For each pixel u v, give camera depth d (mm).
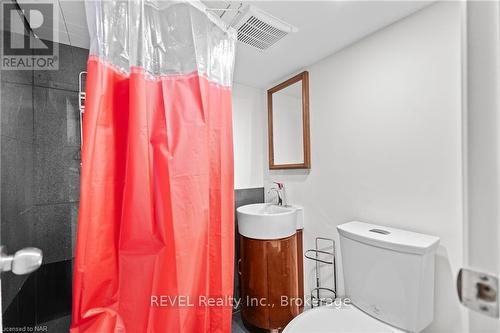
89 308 686
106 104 733
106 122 734
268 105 2084
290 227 1600
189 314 797
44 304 1185
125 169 765
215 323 943
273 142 2057
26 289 958
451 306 1009
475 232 417
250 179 2090
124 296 730
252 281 1614
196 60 868
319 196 1669
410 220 1163
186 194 816
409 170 1167
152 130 802
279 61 1652
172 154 800
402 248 996
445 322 1021
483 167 412
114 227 747
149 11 808
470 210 424
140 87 743
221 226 968
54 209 1234
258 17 1164
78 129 1309
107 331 691
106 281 718
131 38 751
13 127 769
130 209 730
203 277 858
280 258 1554
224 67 1010
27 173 979
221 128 988
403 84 1184
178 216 792
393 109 1228
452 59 1018
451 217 1022
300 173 1819
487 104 409
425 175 1108
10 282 731
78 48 1318
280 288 1555
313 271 1713
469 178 426
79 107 1225
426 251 950
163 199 782
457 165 1007
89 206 691
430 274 1001
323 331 1018
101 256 713
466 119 432
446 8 1031
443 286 1033
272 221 1546
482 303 405
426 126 1102
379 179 1298
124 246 733
